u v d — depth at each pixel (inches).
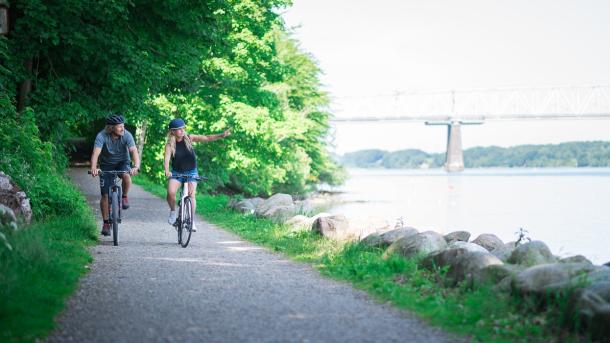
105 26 625.0
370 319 238.8
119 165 443.2
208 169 1413.6
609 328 201.9
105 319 234.8
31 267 284.8
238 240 503.2
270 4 1167.6
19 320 218.5
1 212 354.0
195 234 539.2
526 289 242.4
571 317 215.5
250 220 637.9
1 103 536.1
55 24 583.5
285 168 1888.5
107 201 446.9
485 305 244.1
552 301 231.9
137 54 639.1
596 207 2172.7
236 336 214.8
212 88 1177.4
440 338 214.2
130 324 228.5
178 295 278.4
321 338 213.0
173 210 447.5
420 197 2721.5
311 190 2524.6
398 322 234.5
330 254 397.1
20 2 573.9
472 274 277.7
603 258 994.1
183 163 442.9
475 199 2610.7
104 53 619.5
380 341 210.2
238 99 1202.6
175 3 641.0
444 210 2015.3
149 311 248.2
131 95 655.8
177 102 1164.5
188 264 365.4
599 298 215.3
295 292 288.8
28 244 303.0
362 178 5871.1
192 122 1176.2
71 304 254.8
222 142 1295.5
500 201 2486.5
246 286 301.6
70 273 303.3
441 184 4311.0
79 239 435.8
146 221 622.2
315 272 346.0
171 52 695.1
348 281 317.1
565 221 1651.1
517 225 1540.4
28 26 583.2
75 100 652.7
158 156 1327.5
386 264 335.0
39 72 656.4
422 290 284.7
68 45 612.4
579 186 3846.0
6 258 284.2
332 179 2598.4
